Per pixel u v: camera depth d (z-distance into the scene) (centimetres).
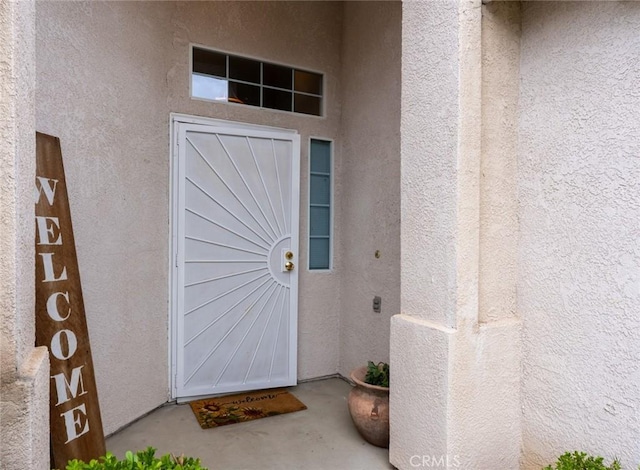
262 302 352
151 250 305
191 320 328
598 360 181
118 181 277
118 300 278
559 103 199
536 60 210
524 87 216
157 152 310
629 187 170
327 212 394
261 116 357
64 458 205
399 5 322
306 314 379
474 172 203
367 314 356
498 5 212
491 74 211
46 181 217
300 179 373
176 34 323
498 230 215
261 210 350
